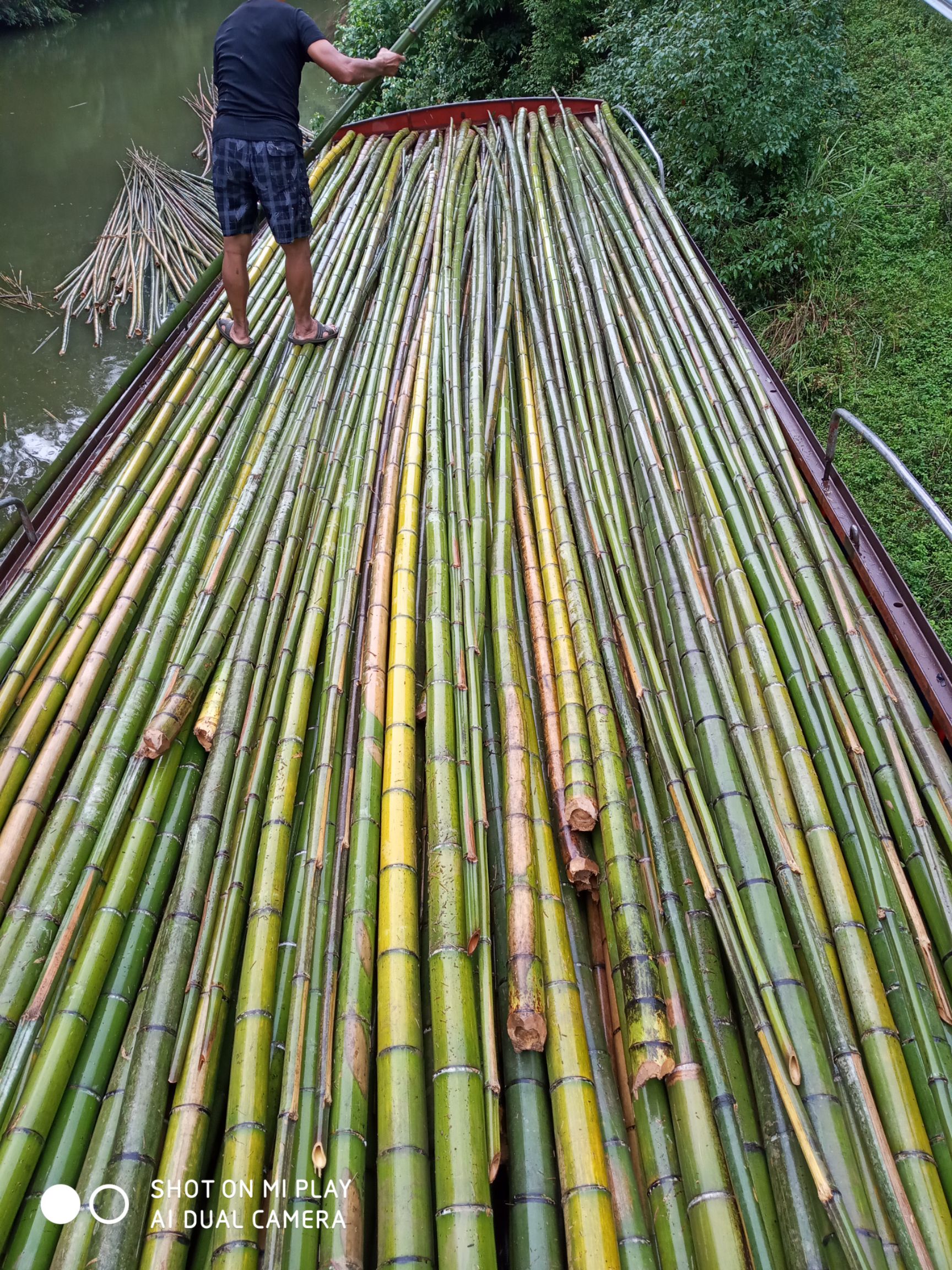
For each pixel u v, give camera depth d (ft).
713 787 6.17
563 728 6.62
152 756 6.53
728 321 10.73
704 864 5.60
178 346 11.32
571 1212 4.39
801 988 5.11
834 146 17.84
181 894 5.81
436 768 6.27
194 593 8.13
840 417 8.00
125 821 6.28
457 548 7.98
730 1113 4.75
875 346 14.32
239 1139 4.66
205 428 10.02
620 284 11.93
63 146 29.30
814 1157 4.33
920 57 19.69
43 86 35.58
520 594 7.98
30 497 9.03
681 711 6.94
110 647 7.52
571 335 11.13
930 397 13.42
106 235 23.31
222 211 10.41
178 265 22.26
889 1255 4.15
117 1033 5.37
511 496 8.82
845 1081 4.78
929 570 11.41
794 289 15.71
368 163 16.19
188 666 7.10
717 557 7.90
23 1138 4.73
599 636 7.32
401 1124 4.66
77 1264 4.35
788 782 6.22
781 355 14.82
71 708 6.99
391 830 6.03
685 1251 4.32
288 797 6.30
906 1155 4.50
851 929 5.38
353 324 11.98
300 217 10.41
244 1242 4.34
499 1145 4.66
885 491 12.35
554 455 9.21
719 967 5.39
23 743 6.66
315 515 8.70
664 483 8.54
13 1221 4.52
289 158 10.16
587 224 12.97
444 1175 4.47
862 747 6.43
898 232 15.94
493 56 25.12
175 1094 5.02
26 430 17.01
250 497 8.98
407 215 14.39
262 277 13.06
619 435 9.57
